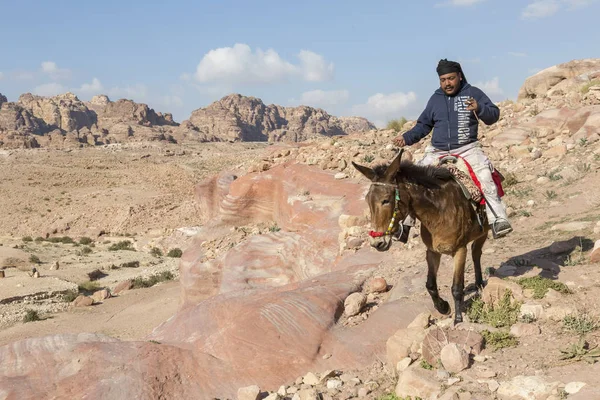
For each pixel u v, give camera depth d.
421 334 6.31
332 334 7.34
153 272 47.19
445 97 6.54
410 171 5.81
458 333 5.93
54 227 87.19
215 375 6.60
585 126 16.33
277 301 7.88
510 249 9.35
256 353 6.89
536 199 12.33
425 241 6.18
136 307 32.66
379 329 7.24
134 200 100.50
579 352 5.16
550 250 8.65
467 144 6.46
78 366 6.56
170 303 32.12
